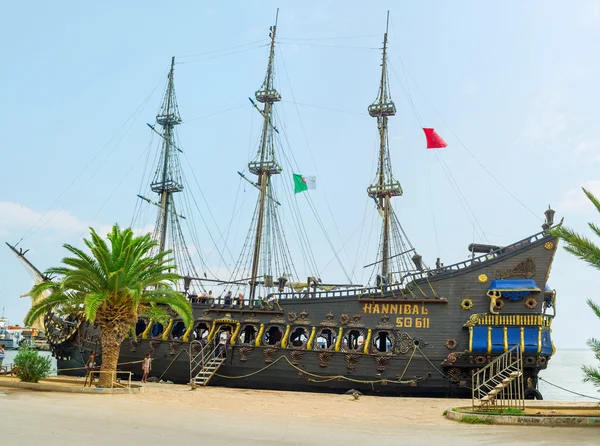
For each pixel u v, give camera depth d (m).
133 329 41.25
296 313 45.66
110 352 35.19
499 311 41.03
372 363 42.28
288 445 16.67
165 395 33.56
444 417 26.75
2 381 33.47
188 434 17.97
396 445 17.33
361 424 23.34
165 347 48.12
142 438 16.58
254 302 48.38
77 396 29.36
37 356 35.25
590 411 27.03
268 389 44.38
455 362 40.53
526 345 39.41
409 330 42.47
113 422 19.78
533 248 41.88
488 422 23.81
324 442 17.58
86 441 15.41
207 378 44.59
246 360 45.25
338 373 42.78
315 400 35.94
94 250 34.50
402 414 28.34
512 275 41.66
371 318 43.72
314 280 51.75
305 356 43.81
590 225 25.28
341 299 44.84
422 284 43.34
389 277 60.06
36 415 20.17
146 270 36.94
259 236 64.25
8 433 15.89
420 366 41.47
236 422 22.03
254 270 62.78
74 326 53.12
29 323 35.47
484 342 40.12
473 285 42.28
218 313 48.22
